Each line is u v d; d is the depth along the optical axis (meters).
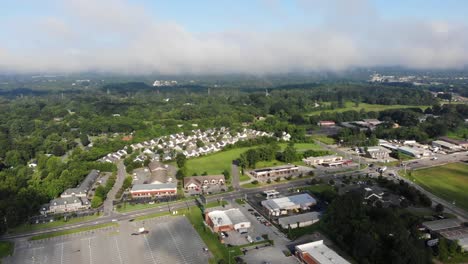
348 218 131.25
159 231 135.62
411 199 162.50
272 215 149.38
